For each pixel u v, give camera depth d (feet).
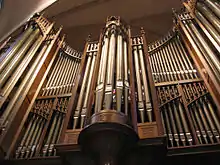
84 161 13.69
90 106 14.53
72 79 22.89
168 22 30.73
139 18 31.19
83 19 31.19
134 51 21.63
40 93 21.16
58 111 18.94
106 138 12.12
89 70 20.20
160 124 13.88
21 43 22.66
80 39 31.50
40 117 18.67
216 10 20.63
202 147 14.34
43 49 23.91
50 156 15.40
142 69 19.31
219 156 14.23
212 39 19.26
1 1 28.12
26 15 28.35
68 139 14.05
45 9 29.12
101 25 31.37
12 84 19.27
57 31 27.43
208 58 18.84
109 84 15.96
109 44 20.90
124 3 30.58
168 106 17.72
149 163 13.60
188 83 19.20
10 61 20.62
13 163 15.53
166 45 24.85
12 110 17.94
